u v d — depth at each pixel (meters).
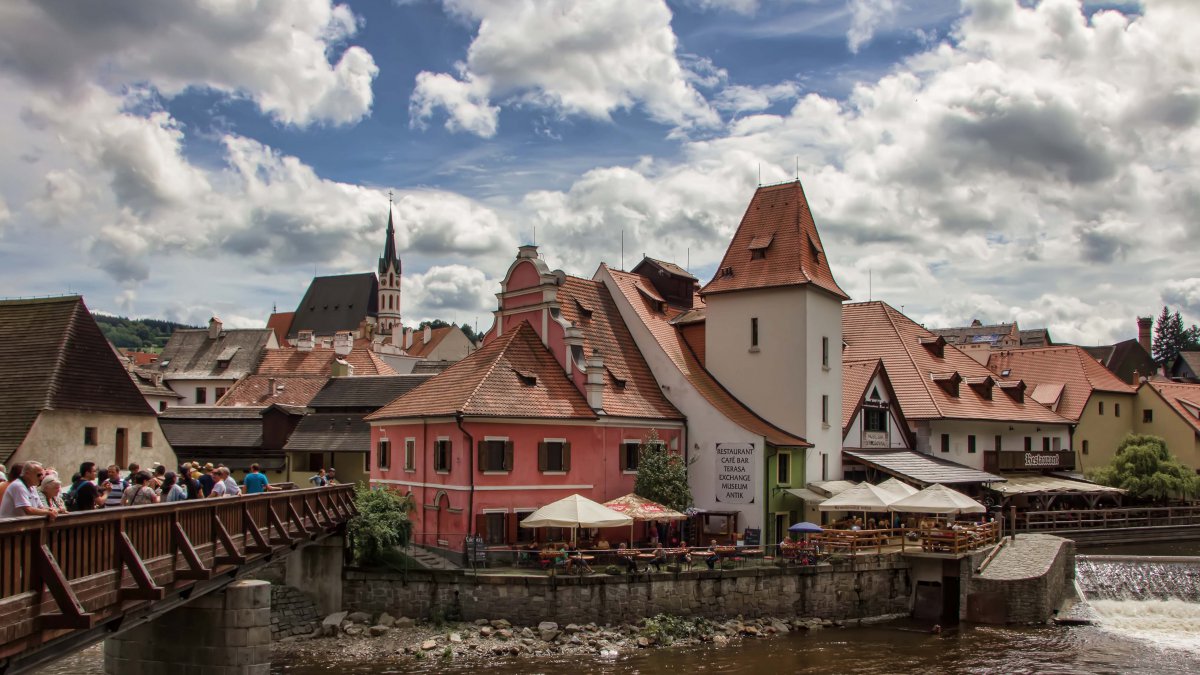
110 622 18.83
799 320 50.12
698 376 51.41
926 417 62.78
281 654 33.38
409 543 39.88
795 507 48.97
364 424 61.84
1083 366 82.44
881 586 42.22
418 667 31.95
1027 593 41.00
